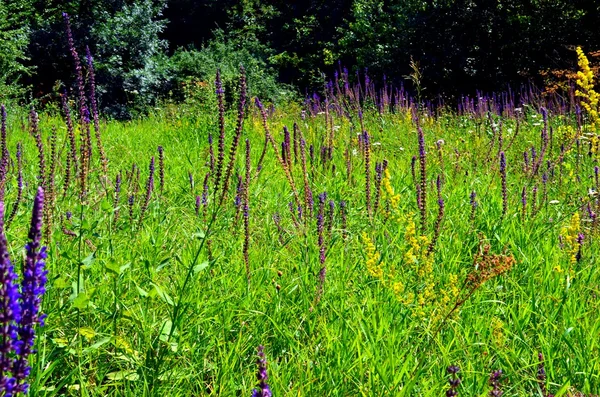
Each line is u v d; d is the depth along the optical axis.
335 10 39.62
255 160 7.77
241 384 2.85
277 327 3.12
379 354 2.97
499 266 3.04
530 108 12.62
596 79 15.40
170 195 5.86
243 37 36.69
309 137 9.04
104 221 4.48
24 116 12.34
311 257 4.07
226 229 4.73
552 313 3.53
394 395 2.67
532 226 5.09
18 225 4.42
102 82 25.89
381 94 12.73
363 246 4.43
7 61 19.47
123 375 2.77
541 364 3.03
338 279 3.84
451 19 26.00
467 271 4.21
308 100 12.88
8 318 1.63
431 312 3.32
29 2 25.17
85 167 4.34
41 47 25.67
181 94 26.45
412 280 3.87
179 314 3.13
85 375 2.91
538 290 3.90
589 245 4.62
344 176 6.91
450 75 26.30
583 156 7.74
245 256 3.69
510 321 3.48
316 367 2.93
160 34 44.59
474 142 9.12
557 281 3.95
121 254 4.00
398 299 3.41
